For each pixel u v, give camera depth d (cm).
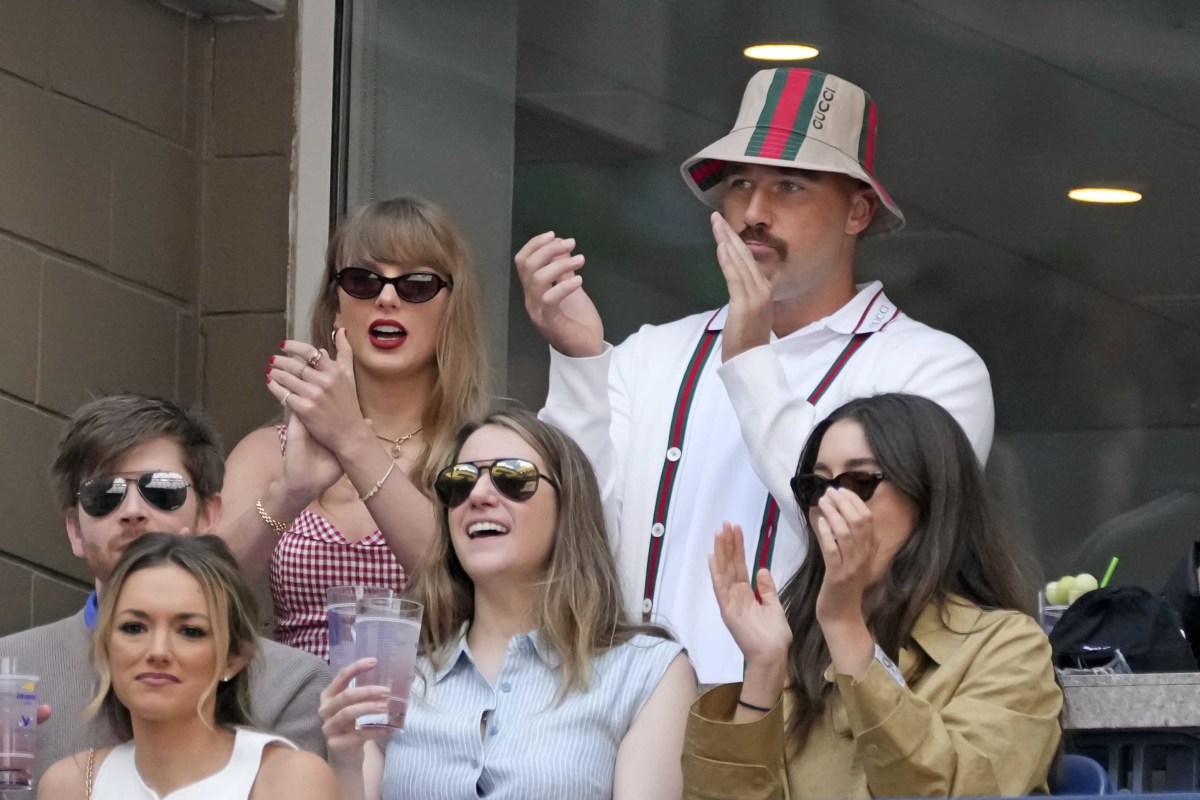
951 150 2164
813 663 1402
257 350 2166
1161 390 2094
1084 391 2112
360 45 2200
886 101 2183
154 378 2139
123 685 1312
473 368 1750
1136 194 2127
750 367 1623
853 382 1688
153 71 2153
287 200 2177
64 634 1485
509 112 2234
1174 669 1586
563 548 1462
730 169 1761
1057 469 2105
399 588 1661
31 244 2011
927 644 1362
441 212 1762
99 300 2080
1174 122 2120
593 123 2223
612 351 1712
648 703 1421
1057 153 2145
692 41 2212
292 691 1463
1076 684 1548
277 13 2194
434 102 2223
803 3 2197
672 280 2195
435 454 1697
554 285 1688
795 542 1634
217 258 2192
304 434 1608
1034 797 1084
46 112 2030
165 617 1312
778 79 1759
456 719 1420
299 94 2186
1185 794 1054
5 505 1980
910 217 2169
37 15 2025
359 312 1731
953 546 1381
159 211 2150
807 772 1375
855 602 1321
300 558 1658
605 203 2217
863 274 2180
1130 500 2084
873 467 1383
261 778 1316
